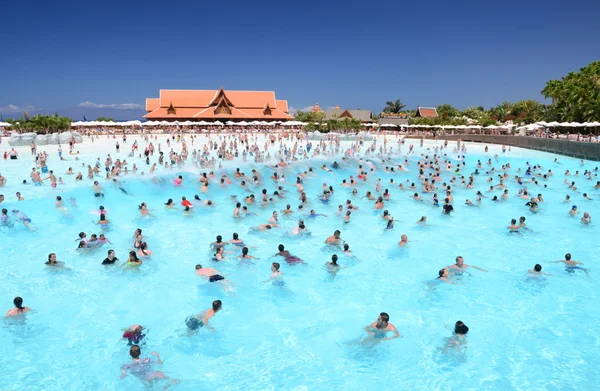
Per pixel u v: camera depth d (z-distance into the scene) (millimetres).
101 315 10266
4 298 10922
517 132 66312
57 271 12594
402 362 8523
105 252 14188
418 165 34344
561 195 24062
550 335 9469
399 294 11539
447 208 19703
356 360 8617
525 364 8422
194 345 9094
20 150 37906
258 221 18312
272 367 8383
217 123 75562
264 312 10539
